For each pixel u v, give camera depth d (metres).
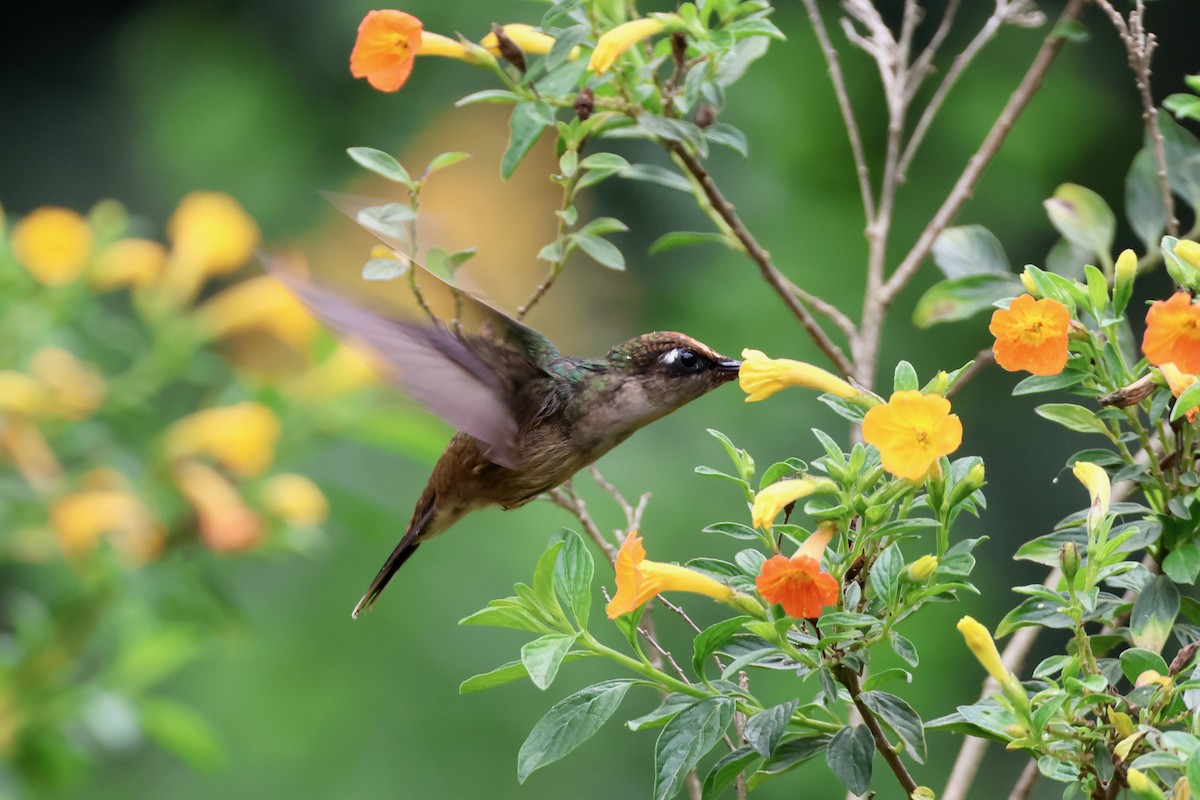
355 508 10.51
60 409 9.09
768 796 12.52
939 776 12.59
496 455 6.42
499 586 12.54
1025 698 4.88
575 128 6.70
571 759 12.67
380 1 14.81
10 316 9.15
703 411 13.33
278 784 12.31
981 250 7.86
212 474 8.88
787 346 13.63
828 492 5.07
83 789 12.75
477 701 12.62
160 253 9.64
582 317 13.69
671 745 5.09
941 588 4.97
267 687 12.52
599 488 12.54
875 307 7.77
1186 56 15.50
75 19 17.06
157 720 9.36
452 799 12.28
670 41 6.94
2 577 12.05
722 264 14.15
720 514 12.74
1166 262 5.25
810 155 14.58
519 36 7.15
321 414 9.23
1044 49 7.95
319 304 5.86
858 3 8.30
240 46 15.65
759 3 6.75
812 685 11.77
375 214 6.39
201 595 9.04
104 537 8.81
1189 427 5.43
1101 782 4.88
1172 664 4.98
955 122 14.77
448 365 6.24
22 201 16.50
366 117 14.91
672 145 7.33
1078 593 5.10
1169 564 5.38
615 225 6.71
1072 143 14.80
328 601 12.74
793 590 4.72
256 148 15.08
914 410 4.73
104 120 16.69
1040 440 14.52
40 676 8.93
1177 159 7.46
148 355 9.37
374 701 12.56
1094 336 5.43
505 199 13.73
